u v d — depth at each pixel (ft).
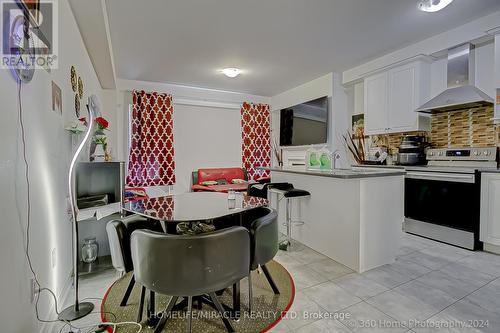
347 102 16.33
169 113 17.70
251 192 11.15
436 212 10.66
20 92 4.46
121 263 5.26
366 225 7.93
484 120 10.80
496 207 8.96
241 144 20.81
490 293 6.59
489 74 10.43
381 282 7.22
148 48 12.05
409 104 12.20
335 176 7.94
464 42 10.31
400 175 8.61
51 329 5.35
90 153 9.25
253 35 10.86
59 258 6.35
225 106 20.03
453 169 9.98
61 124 6.80
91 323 5.52
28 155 4.73
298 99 18.58
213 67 14.64
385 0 8.49
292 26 10.13
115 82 14.62
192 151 19.04
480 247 9.59
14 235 4.13
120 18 9.43
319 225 9.45
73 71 8.13
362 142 16.14
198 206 6.43
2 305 3.72
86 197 7.91
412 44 12.02
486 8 9.14
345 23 9.96
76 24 8.61
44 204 5.44
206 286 4.41
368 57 13.47
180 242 4.27
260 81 17.42
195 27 10.14
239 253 4.70
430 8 8.02
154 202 6.96
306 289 6.88
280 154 21.08
